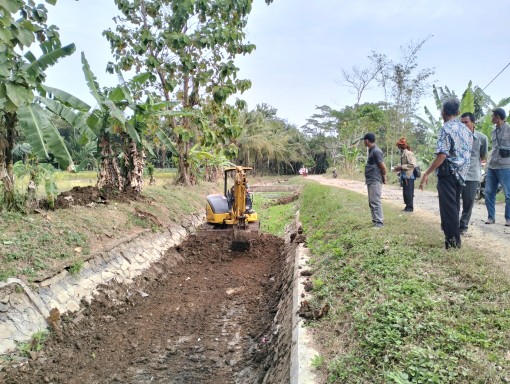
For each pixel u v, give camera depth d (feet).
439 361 10.45
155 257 33.40
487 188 25.73
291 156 187.42
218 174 96.32
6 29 19.08
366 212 31.32
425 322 12.32
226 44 60.54
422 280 15.51
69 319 21.02
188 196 56.24
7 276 19.89
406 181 30.81
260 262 36.52
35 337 18.65
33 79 24.73
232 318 24.59
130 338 21.72
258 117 165.58
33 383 16.63
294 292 19.75
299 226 36.81
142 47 55.83
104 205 36.11
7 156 26.96
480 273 15.33
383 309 13.55
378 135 144.46
